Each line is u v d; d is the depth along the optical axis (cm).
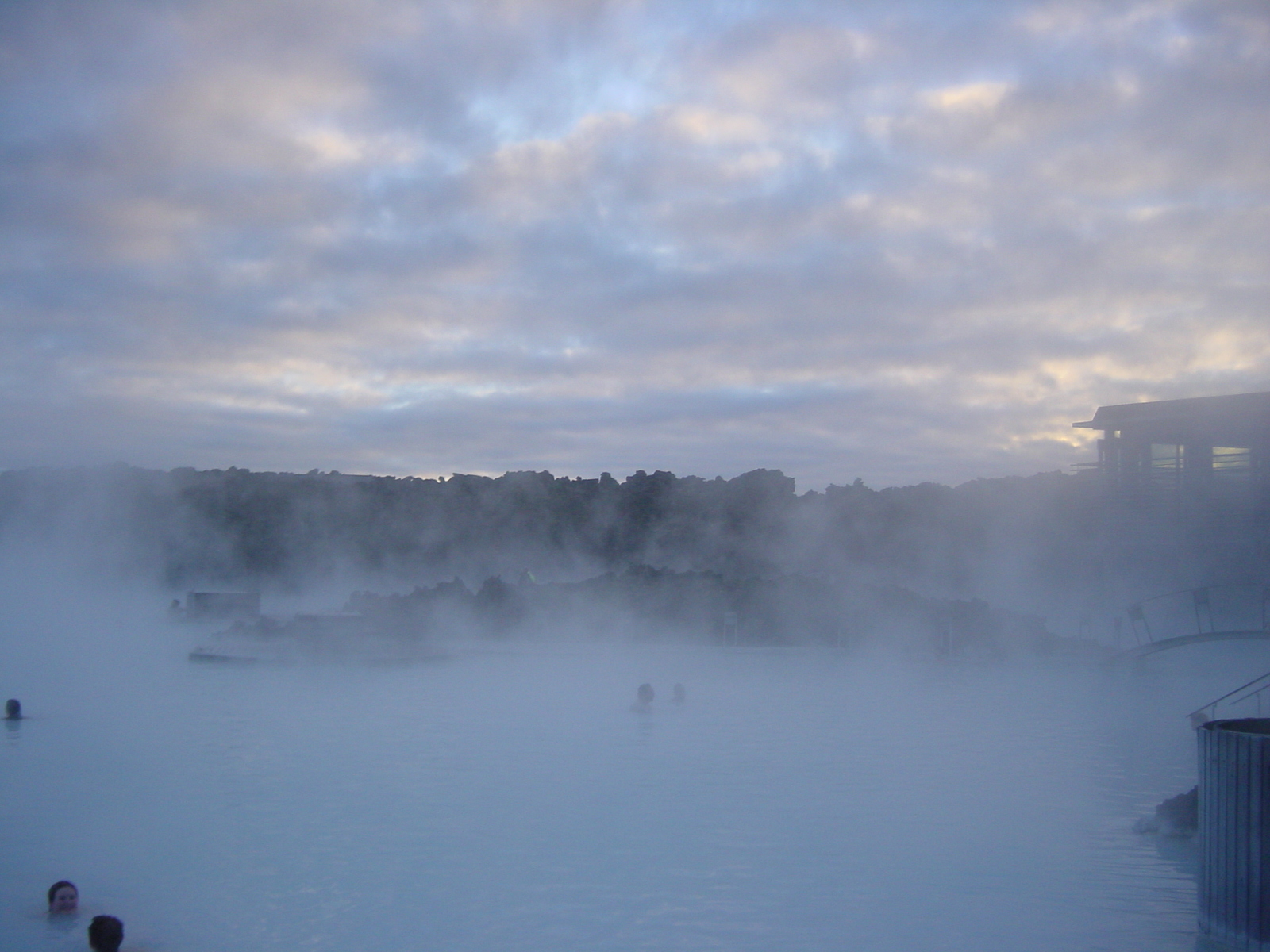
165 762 916
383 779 850
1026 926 510
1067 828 704
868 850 643
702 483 3991
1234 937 469
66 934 496
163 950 474
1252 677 1734
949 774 896
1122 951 475
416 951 472
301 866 602
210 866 601
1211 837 488
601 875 588
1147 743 1068
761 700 1405
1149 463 2361
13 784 821
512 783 838
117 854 623
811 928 505
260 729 1098
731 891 562
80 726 1113
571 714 1238
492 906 534
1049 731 1153
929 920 517
